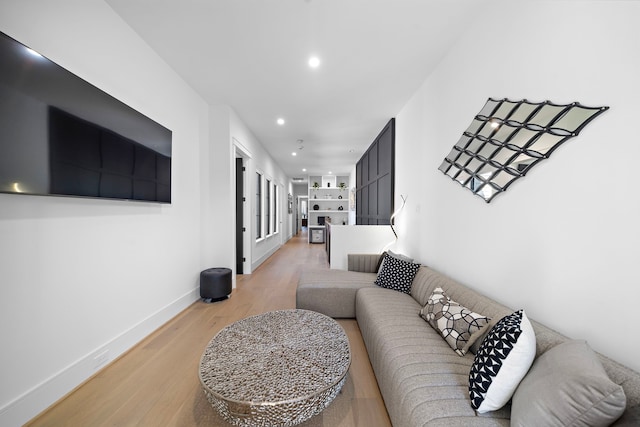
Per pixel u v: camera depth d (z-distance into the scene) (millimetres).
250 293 3598
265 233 6078
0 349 1272
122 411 1453
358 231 3826
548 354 997
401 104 3477
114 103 1868
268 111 3756
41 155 1368
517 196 1536
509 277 1595
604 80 1080
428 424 985
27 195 1380
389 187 3988
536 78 1414
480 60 1892
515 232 1549
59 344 1545
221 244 3637
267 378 1268
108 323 1913
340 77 2820
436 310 1726
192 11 1934
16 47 1251
